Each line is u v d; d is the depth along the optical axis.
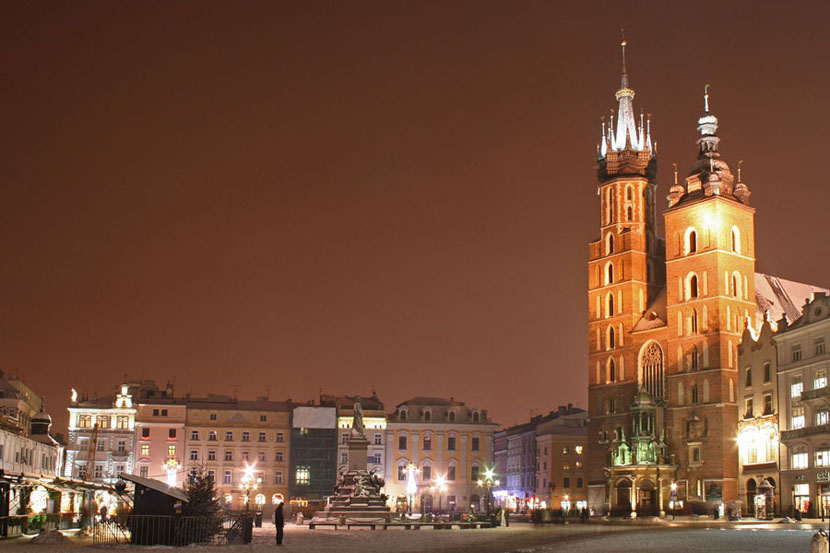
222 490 163.12
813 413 103.50
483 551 52.00
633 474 125.62
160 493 55.28
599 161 147.50
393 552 51.53
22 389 133.25
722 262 127.38
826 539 39.62
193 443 163.75
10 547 51.47
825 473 99.88
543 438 177.62
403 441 173.62
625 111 148.62
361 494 98.31
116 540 56.34
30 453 93.56
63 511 80.50
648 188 145.62
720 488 120.38
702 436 124.06
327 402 176.62
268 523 102.12
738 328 126.81
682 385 128.25
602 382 141.50
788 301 139.62
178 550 50.88
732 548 53.59
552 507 164.88
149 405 163.50
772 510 110.19
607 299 143.12
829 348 101.62
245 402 172.12
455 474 174.25
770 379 113.56
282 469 166.75
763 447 114.44
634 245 140.88
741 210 131.00
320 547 55.69
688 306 129.62
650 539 64.44
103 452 159.75
